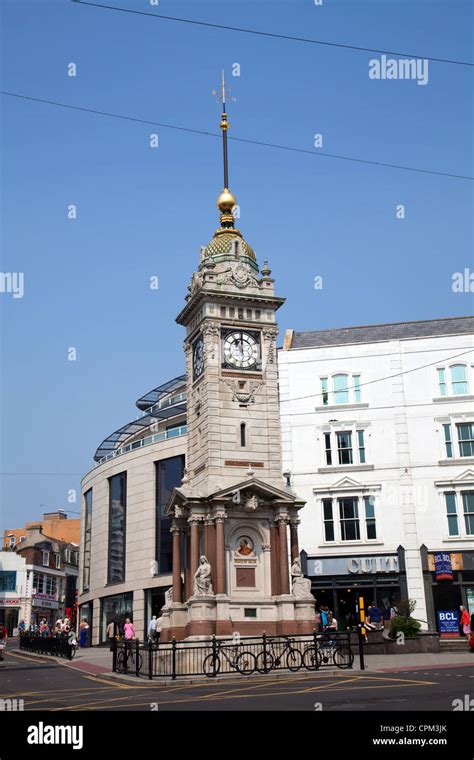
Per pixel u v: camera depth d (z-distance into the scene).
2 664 48.50
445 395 61.47
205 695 26.80
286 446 61.97
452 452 60.16
